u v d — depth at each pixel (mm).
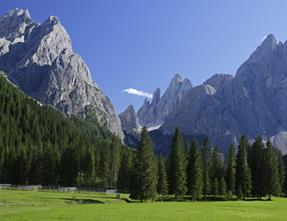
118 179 160125
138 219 51188
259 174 145875
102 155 181875
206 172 147000
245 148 149250
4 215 49719
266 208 84312
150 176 114562
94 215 53469
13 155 197000
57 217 48844
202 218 55719
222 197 142875
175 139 138250
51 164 185500
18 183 189250
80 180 179875
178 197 138500
